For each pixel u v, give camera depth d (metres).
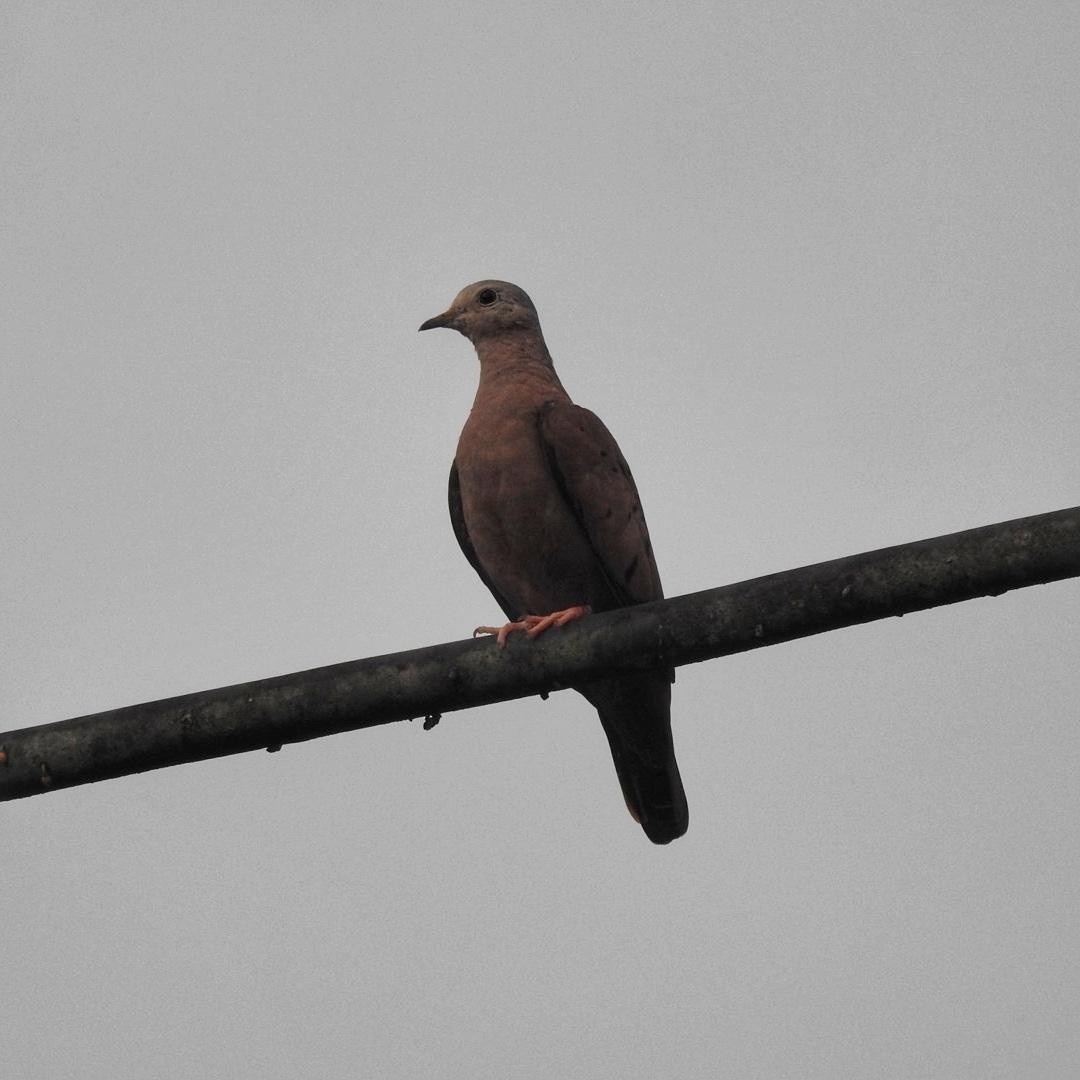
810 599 10.15
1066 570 9.62
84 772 10.92
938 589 9.87
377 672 10.79
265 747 10.91
